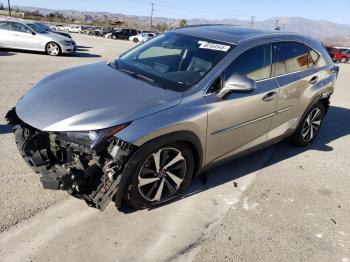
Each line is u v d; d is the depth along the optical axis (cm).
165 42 453
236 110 385
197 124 344
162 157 335
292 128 505
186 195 388
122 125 302
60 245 295
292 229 353
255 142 441
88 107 317
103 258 287
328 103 573
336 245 338
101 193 308
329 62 555
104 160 306
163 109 325
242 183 430
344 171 500
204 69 378
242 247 319
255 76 416
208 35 434
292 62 475
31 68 1053
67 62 1279
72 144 303
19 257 278
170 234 323
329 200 417
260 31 464
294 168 489
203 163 380
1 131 500
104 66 436
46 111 324
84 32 5375
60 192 366
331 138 631
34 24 1508
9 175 386
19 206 337
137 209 350
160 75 385
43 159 325
